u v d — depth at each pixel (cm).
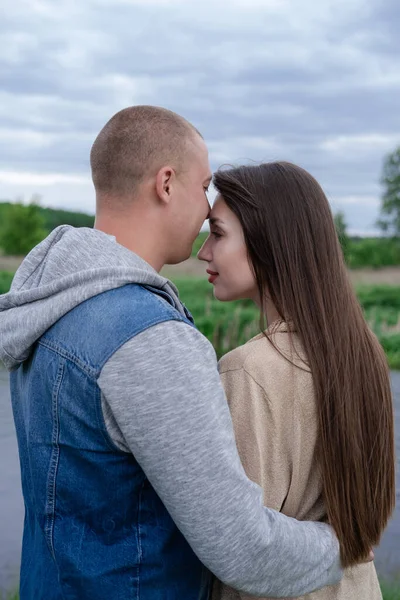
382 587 411
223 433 146
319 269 183
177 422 141
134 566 150
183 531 146
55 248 160
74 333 150
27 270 167
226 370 178
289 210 184
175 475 141
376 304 3675
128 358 143
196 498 142
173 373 142
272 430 173
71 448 150
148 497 152
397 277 5234
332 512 172
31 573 161
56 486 152
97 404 144
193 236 174
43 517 154
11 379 179
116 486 149
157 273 163
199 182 173
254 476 171
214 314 2172
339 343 178
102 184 168
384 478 183
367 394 180
